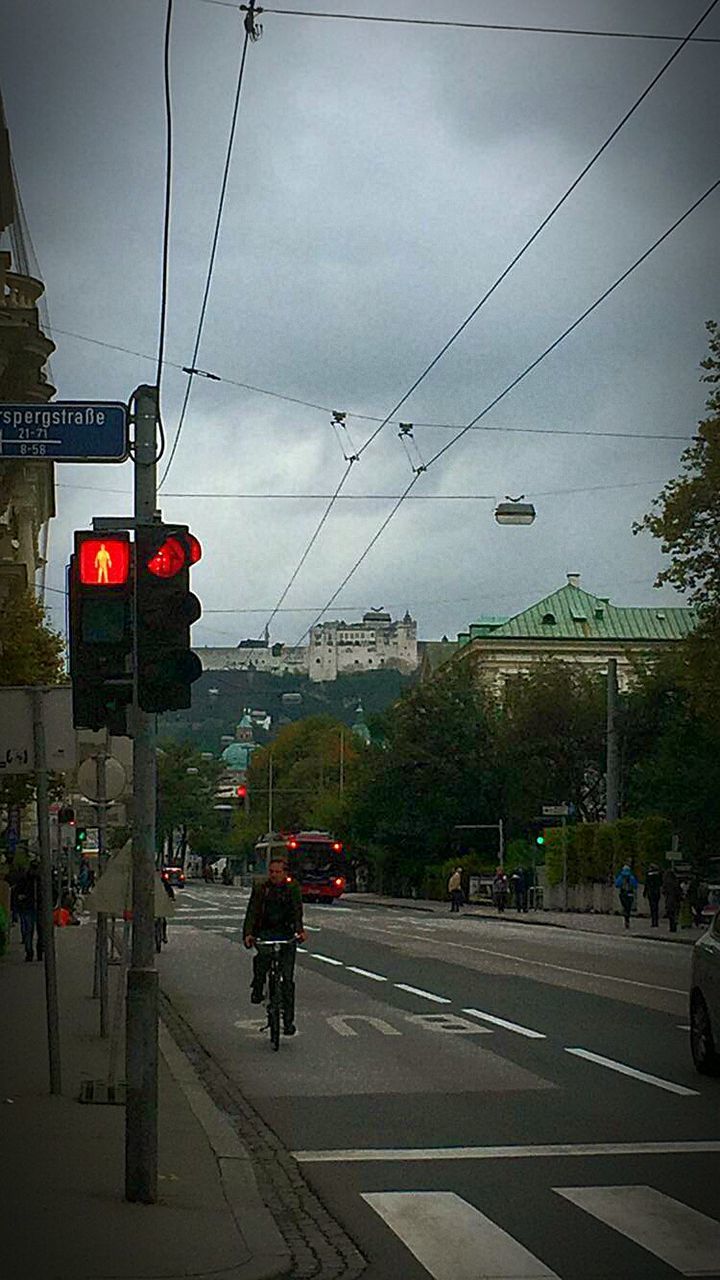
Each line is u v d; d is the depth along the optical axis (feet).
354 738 415.64
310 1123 41.81
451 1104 44.68
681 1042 58.65
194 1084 48.16
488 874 266.36
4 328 85.46
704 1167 35.32
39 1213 29.63
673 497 123.75
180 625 31.50
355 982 87.76
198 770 470.80
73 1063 52.03
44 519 140.26
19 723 43.04
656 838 185.06
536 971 95.25
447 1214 31.01
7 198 81.25
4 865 138.00
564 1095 46.01
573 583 348.38
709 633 126.31
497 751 277.23
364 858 321.11
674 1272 26.63
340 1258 27.73
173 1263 26.21
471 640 339.98
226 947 125.49
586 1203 31.78
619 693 256.11
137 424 33.58
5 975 93.30
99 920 60.59
